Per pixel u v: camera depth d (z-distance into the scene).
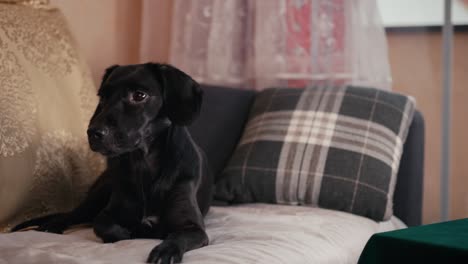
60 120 2.23
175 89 1.87
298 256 1.70
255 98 2.77
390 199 2.29
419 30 3.00
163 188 1.90
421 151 2.52
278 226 1.96
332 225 2.03
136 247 1.65
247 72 3.07
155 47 3.28
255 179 2.39
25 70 2.16
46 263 1.44
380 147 2.36
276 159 2.39
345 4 2.79
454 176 2.97
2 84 2.06
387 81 2.79
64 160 2.20
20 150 2.02
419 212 2.51
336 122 2.42
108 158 2.09
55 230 1.95
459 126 2.94
